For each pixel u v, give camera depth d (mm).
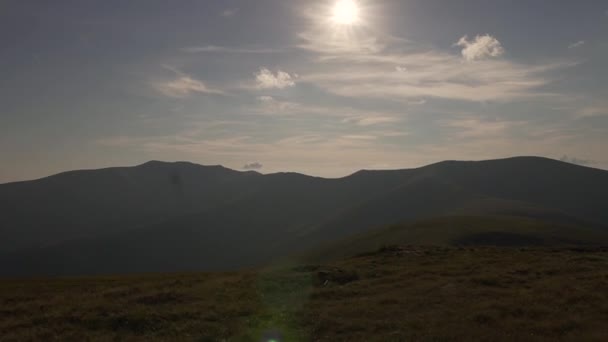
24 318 22016
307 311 21578
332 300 24547
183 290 28359
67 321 20828
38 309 24391
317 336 17609
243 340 17234
